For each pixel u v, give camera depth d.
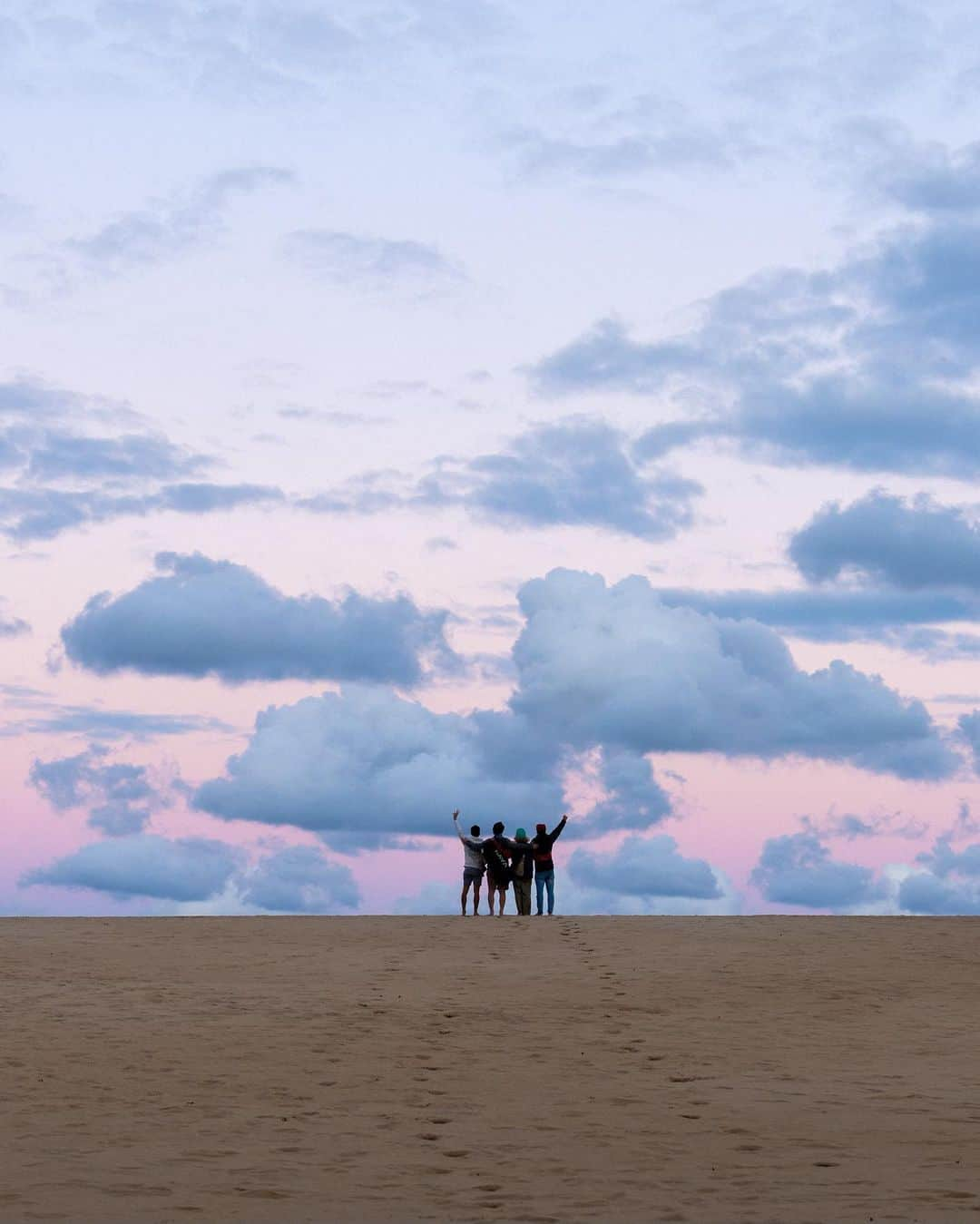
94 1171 10.22
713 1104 13.16
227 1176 10.15
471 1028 18.05
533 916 33.41
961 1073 14.98
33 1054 15.70
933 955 25.81
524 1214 8.99
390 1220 8.81
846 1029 18.22
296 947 27.03
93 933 29.52
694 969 23.98
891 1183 9.87
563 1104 13.20
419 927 30.52
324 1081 14.38
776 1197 9.46
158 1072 14.78
